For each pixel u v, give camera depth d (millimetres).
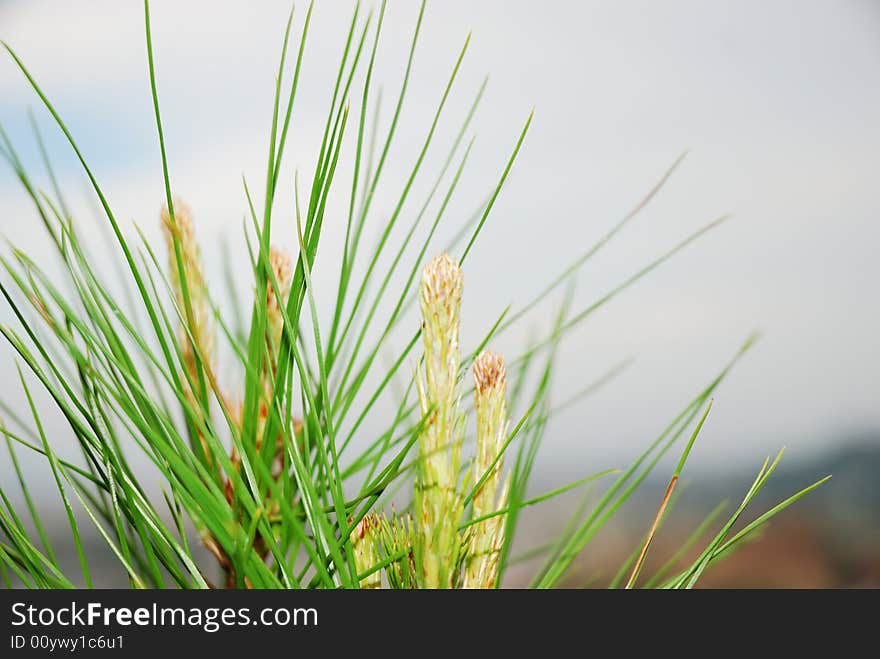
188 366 796
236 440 754
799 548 2787
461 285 760
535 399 761
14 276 754
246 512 769
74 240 757
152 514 766
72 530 759
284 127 750
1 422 774
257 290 766
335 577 768
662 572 828
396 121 776
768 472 775
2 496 774
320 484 775
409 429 788
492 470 771
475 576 771
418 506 763
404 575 774
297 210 746
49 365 755
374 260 777
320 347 747
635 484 786
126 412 758
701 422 771
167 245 799
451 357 760
